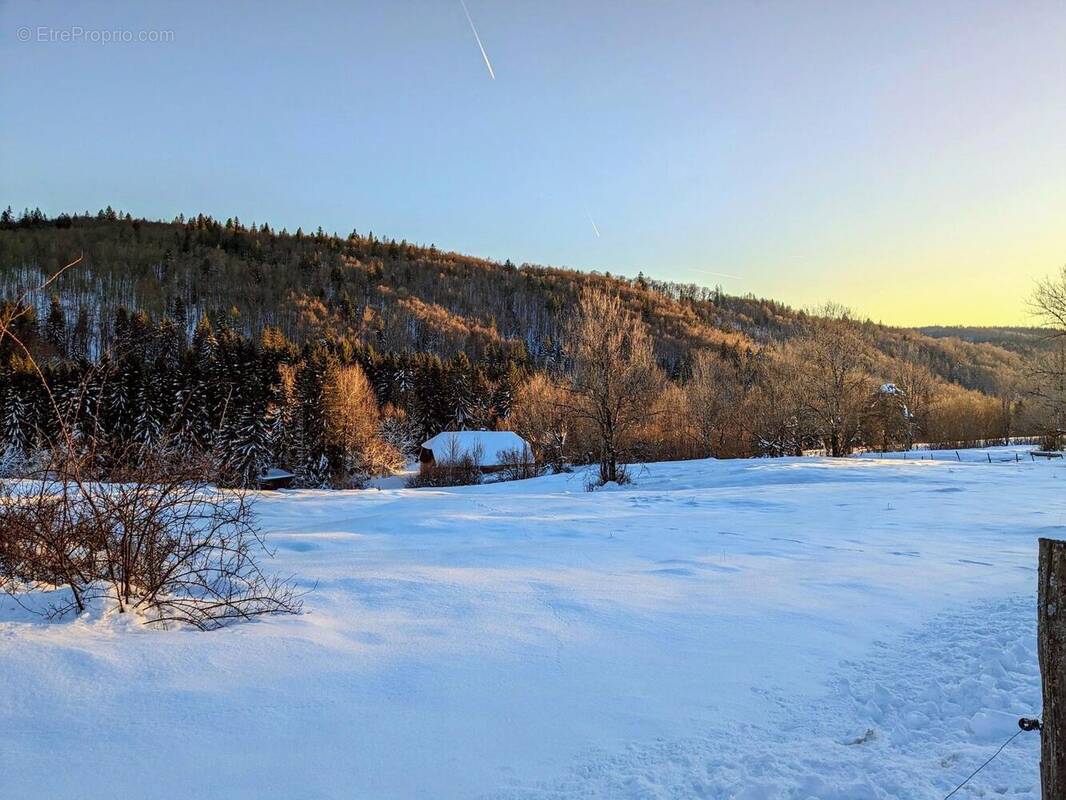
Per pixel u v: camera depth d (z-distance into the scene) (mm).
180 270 141500
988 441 64188
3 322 5180
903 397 56812
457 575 6719
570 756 3209
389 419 65438
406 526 12219
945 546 9477
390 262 181000
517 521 12828
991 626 5359
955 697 4031
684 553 8734
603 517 13586
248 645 4250
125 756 2926
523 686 3953
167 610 4859
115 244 149000
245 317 123000
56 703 3299
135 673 3695
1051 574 2490
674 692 3998
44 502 5125
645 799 2855
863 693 4102
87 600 4816
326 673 3932
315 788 2803
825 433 44250
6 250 131875
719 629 5227
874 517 13211
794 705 3904
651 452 42844
